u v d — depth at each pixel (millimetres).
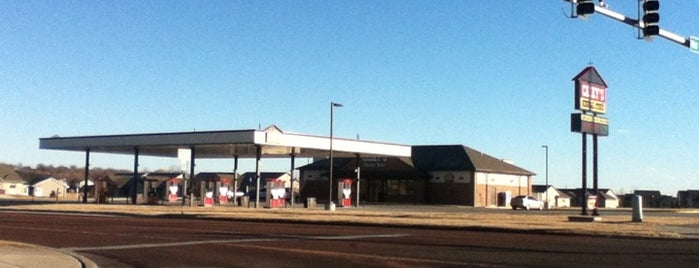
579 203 110000
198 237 23750
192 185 58688
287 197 76812
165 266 15664
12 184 121688
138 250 19234
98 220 35875
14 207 51844
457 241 22109
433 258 16812
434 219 34875
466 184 75812
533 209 66250
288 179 110938
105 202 62875
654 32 17062
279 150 63906
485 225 29141
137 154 62000
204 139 55094
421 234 25734
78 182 132375
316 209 51156
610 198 107875
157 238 23281
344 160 84750
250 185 116688
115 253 18484
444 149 80875
